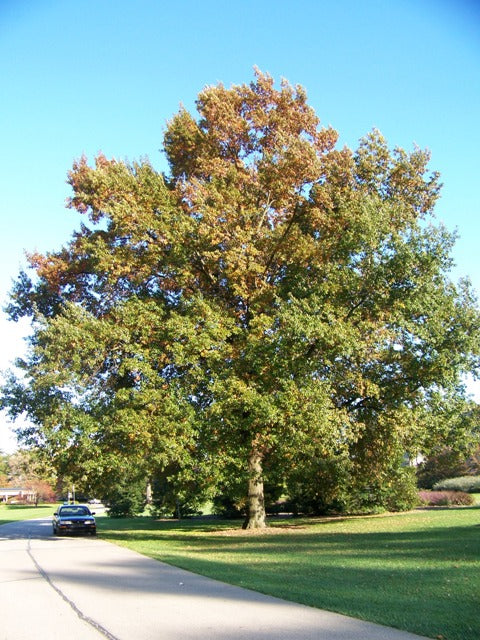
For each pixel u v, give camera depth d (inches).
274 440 802.2
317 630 275.0
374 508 1342.3
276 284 930.1
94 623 305.6
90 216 1017.5
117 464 837.8
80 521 1053.8
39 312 1044.5
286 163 900.6
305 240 893.8
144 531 1130.7
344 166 952.9
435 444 939.3
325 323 784.9
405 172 980.6
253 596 366.9
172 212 908.6
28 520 1824.6
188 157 1037.2
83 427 826.8
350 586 378.9
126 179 909.8
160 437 781.9
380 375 848.3
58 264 1029.2
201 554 632.4
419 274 827.4
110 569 518.0
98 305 1029.2
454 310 821.2
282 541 757.9
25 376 920.3
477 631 257.9
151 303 886.4
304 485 1291.8
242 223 893.2
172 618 311.7
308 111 1015.0
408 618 285.9
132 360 836.0
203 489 871.7
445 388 831.1
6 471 4648.1
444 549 553.9
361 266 828.0
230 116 979.9
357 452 961.5
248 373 844.0
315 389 778.2
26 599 378.6
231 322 863.7
